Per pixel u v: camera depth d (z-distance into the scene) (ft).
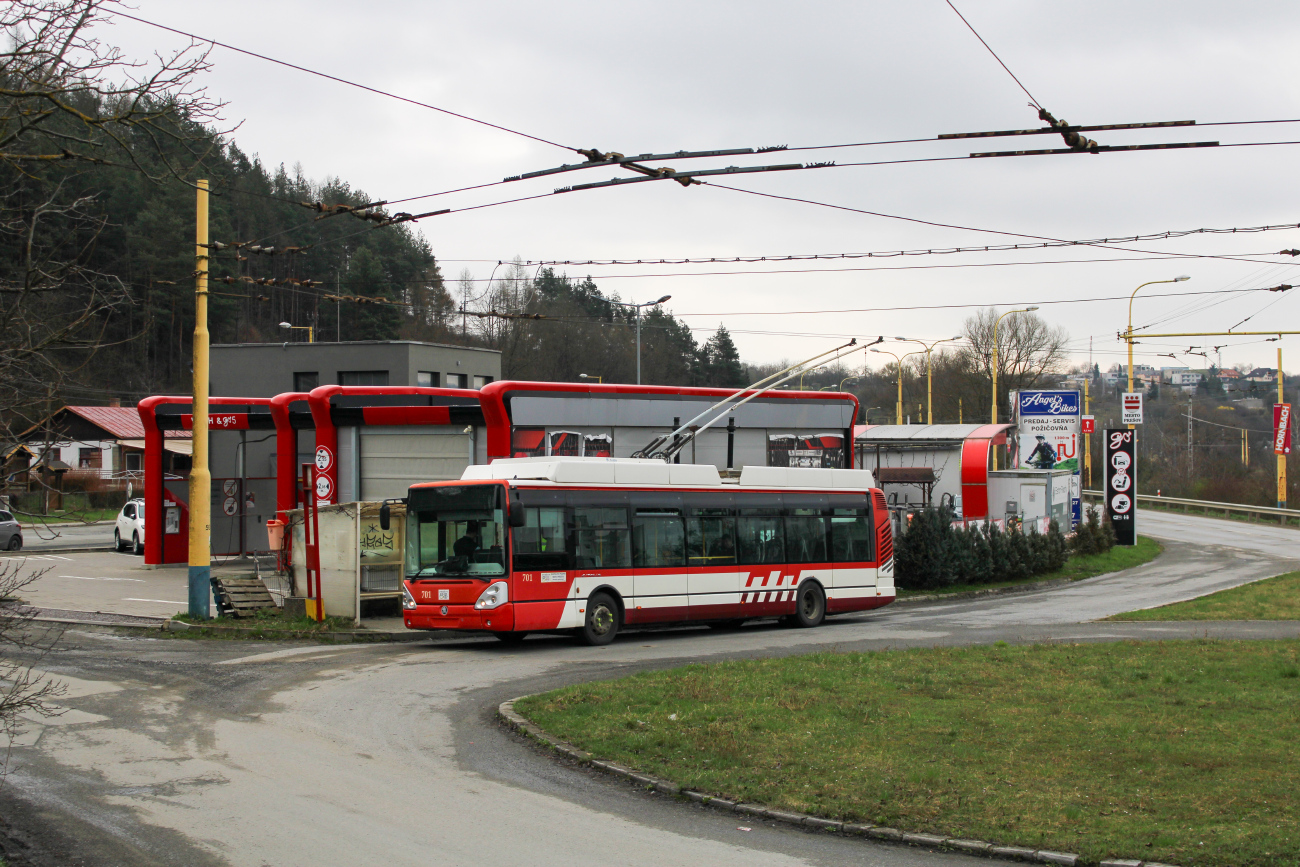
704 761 31.99
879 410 302.86
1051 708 39.37
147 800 28.12
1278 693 42.65
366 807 27.89
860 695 41.65
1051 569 117.50
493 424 89.76
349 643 62.80
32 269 21.50
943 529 102.94
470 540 59.36
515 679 48.62
